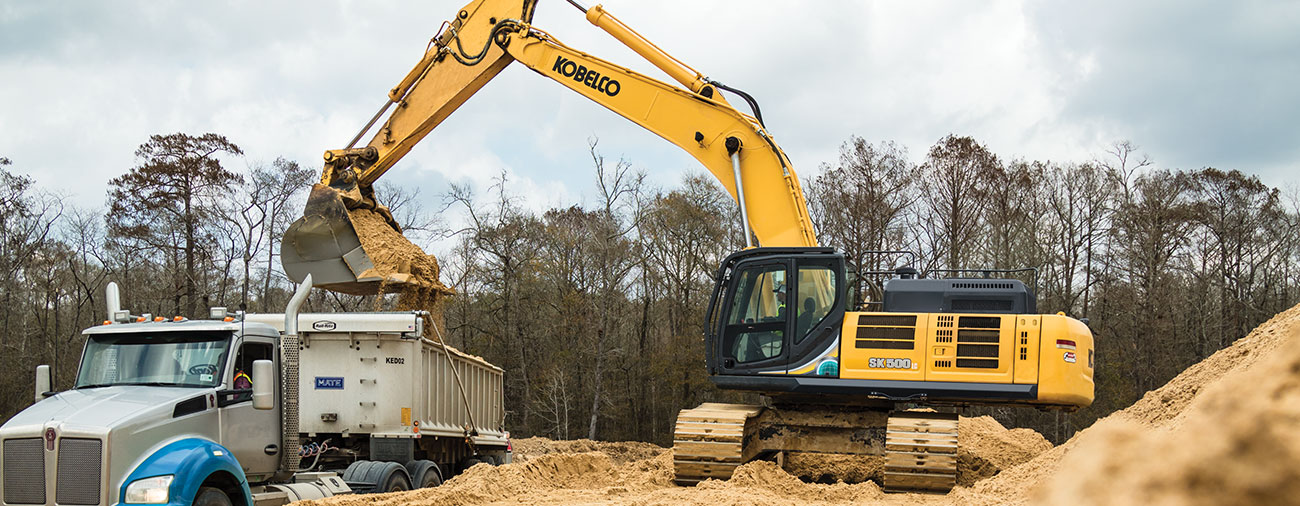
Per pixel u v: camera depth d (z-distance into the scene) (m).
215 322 10.67
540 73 16.72
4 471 9.02
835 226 45.94
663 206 47.38
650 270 48.22
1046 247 45.88
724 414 13.46
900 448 12.57
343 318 15.58
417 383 15.73
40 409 9.58
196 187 45.03
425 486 14.88
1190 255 45.44
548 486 13.97
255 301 45.06
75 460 8.86
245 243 44.94
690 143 15.53
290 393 10.95
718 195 47.47
